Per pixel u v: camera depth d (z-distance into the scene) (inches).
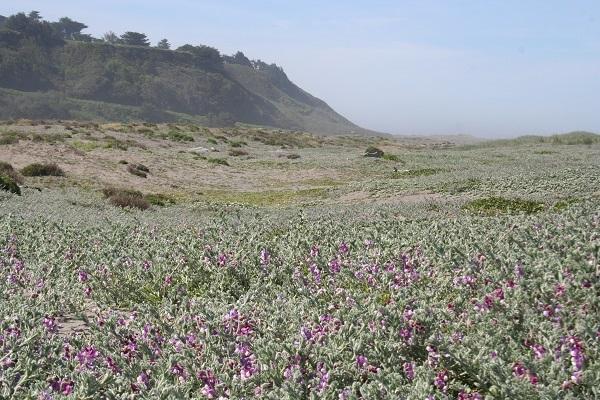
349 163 2271.2
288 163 2306.8
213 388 174.7
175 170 1958.7
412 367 178.1
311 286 282.4
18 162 1676.9
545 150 2999.5
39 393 167.8
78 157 1899.6
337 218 675.4
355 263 302.0
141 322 229.0
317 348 186.9
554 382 157.5
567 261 238.1
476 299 226.5
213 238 392.8
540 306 209.9
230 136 3720.5
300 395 161.8
